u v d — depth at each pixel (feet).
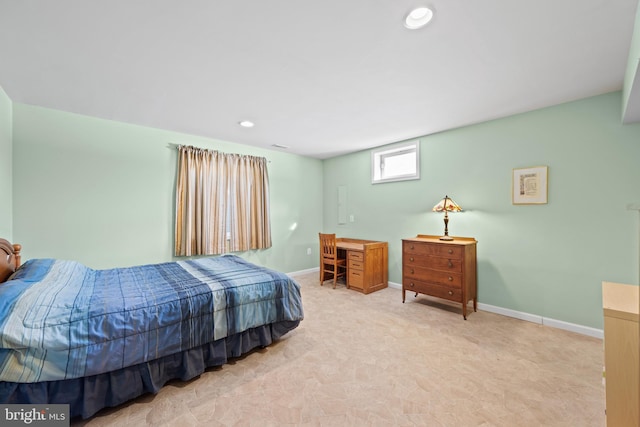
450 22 5.05
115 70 6.77
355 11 4.76
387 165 14.66
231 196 13.56
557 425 4.92
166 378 6.04
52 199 9.37
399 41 5.65
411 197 13.15
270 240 15.19
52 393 4.86
